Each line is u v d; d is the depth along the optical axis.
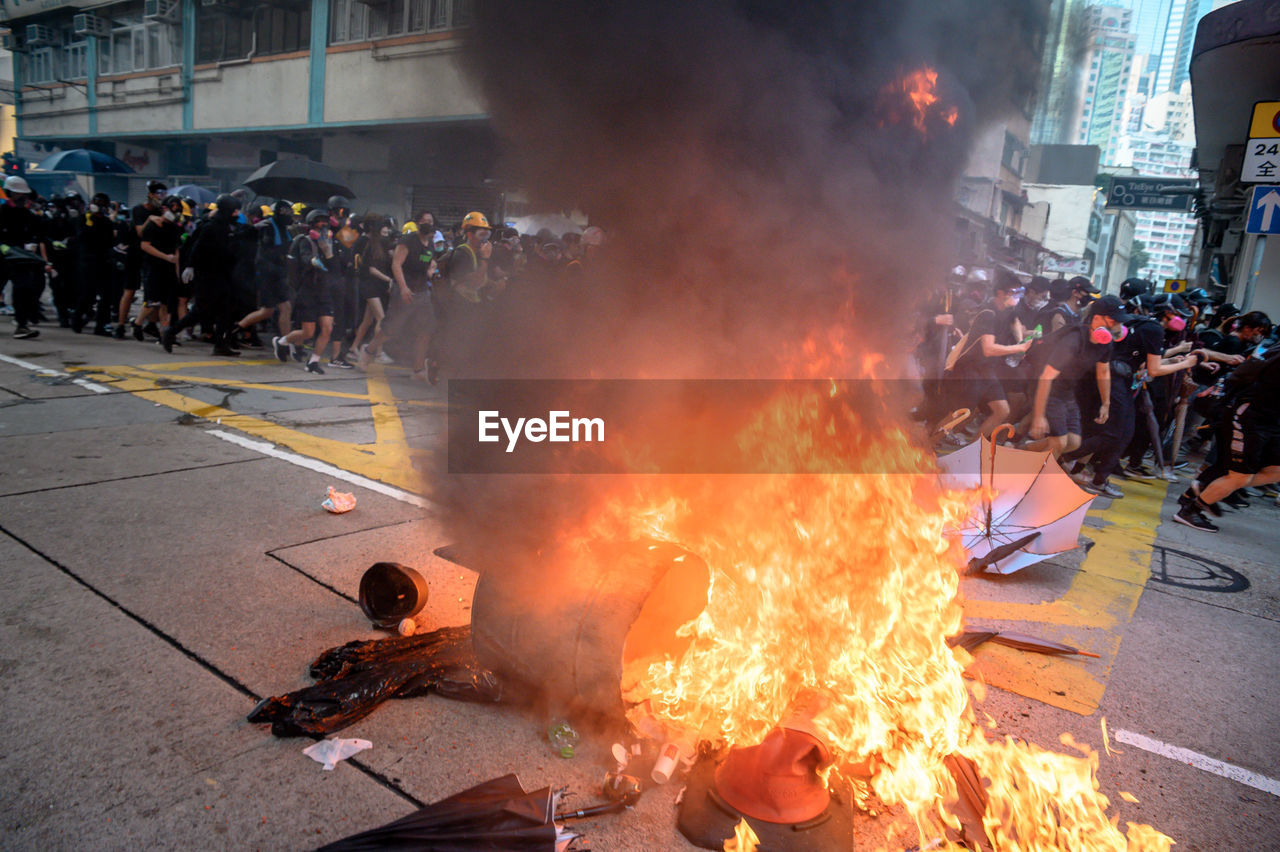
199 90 22.77
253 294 9.61
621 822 1.95
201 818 1.86
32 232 9.23
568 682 2.19
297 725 2.19
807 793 2.01
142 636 2.69
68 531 3.53
